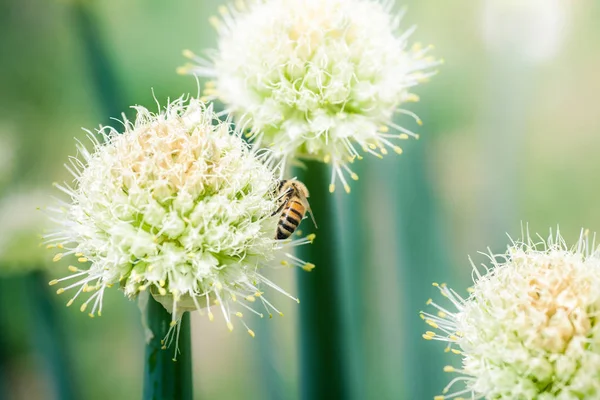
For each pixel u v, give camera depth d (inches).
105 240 16.1
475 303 16.1
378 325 20.2
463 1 21.7
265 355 20.0
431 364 19.3
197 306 16.1
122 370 21.2
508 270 16.1
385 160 20.1
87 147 22.8
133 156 16.1
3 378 21.1
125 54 22.0
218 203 16.0
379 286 20.2
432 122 20.7
